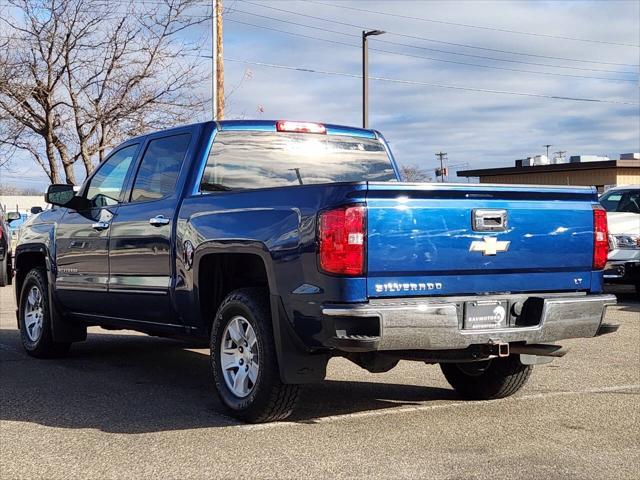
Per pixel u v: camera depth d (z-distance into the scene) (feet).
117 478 13.98
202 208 18.79
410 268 15.52
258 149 21.02
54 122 68.28
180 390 21.24
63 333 25.49
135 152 22.80
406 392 21.16
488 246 16.31
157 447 15.79
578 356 26.45
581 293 17.85
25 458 15.15
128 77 68.59
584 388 21.50
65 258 24.53
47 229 25.95
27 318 27.09
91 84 68.23
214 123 20.54
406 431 17.03
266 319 16.81
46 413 18.61
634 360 25.72
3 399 20.08
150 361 25.94
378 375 23.45
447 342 15.64
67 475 14.16
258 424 17.47
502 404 19.69
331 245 15.14
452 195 15.98
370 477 13.98
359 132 22.97
